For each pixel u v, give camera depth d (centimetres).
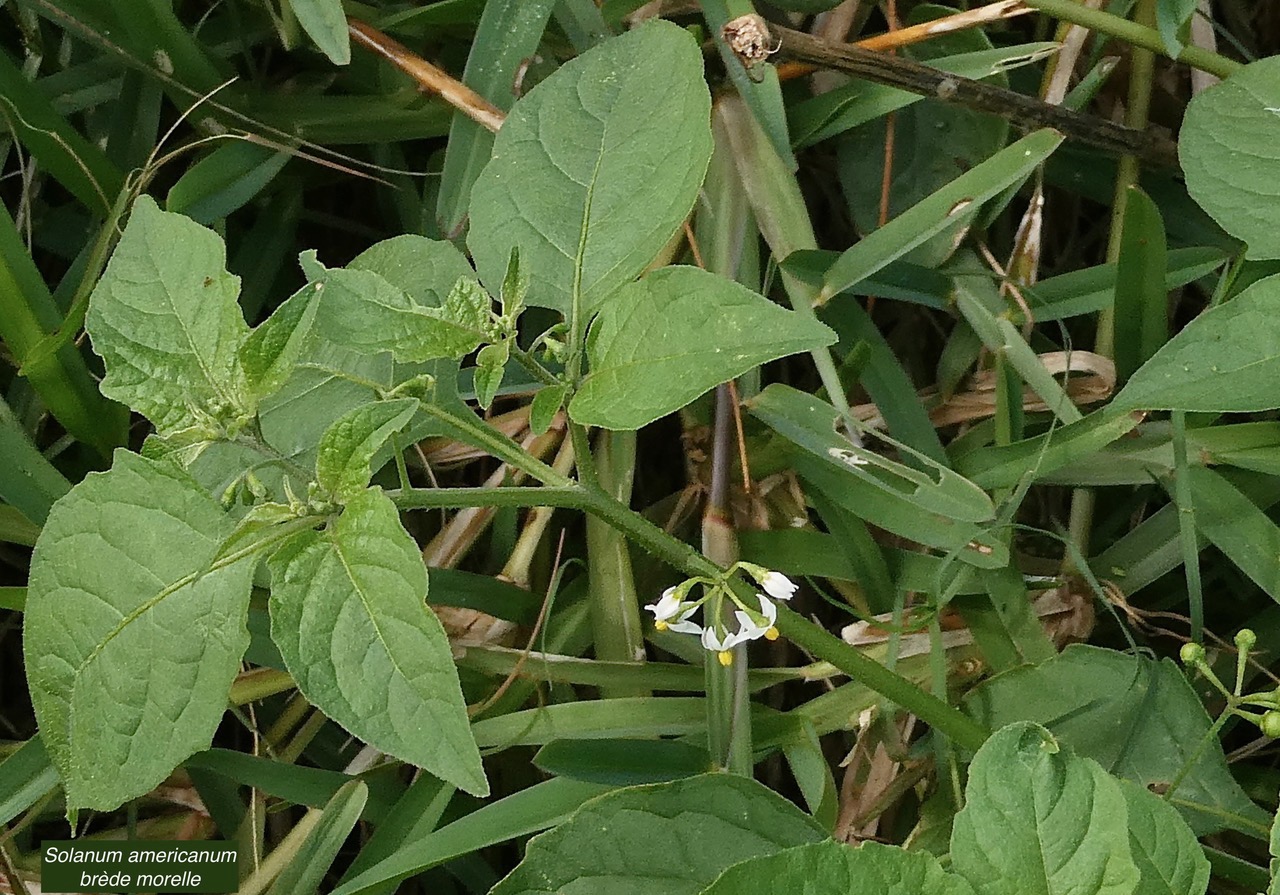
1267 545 80
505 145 71
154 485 66
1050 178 87
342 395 75
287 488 65
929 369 90
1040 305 84
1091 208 91
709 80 83
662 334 65
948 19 83
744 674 80
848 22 85
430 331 67
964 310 84
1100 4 84
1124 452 82
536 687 83
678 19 84
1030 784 65
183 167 87
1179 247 86
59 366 81
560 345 67
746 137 83
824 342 64
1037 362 83
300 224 91
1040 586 84
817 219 91
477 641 84
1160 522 84
